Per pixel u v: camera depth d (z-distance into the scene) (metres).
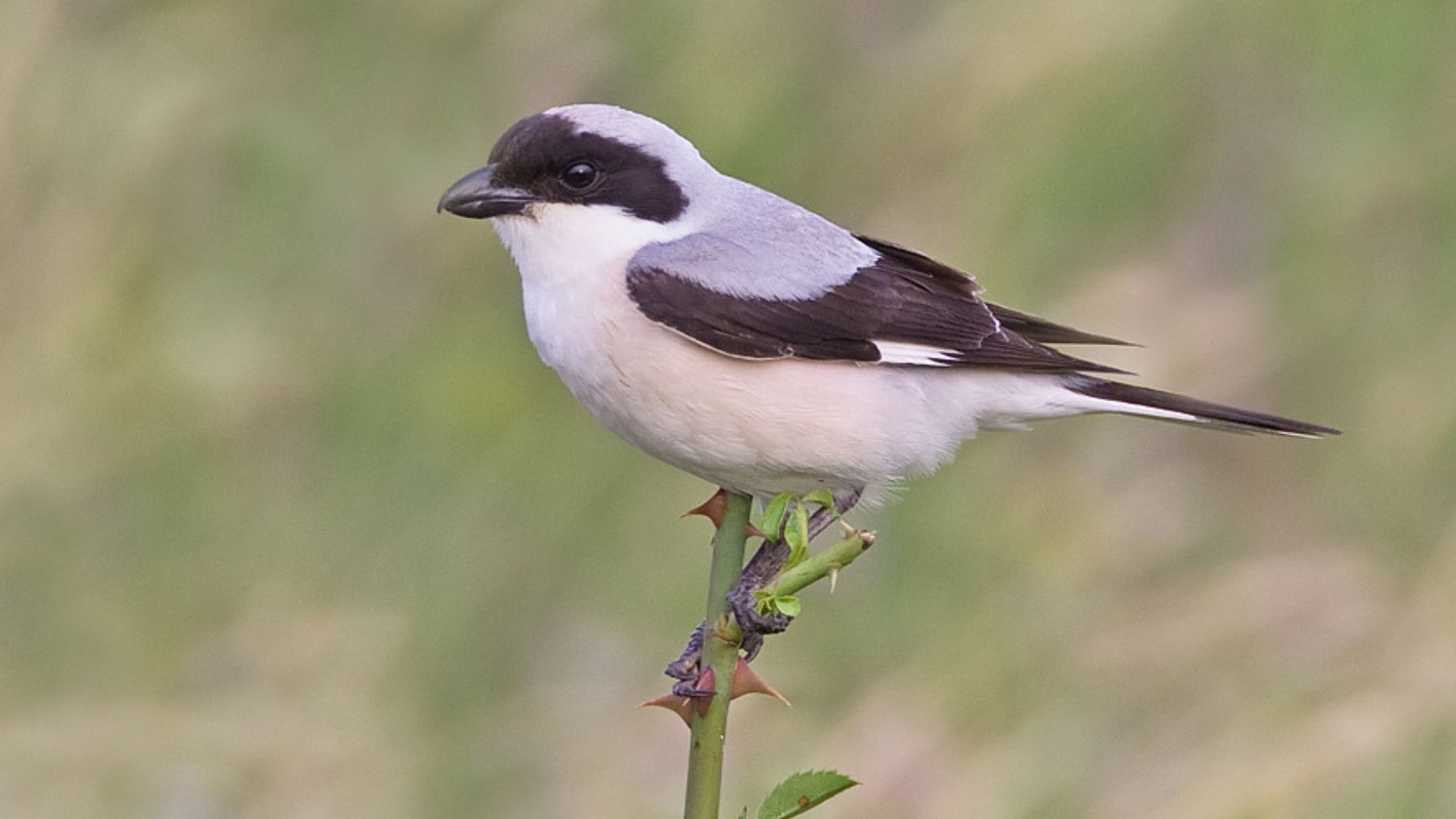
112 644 11.16
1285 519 11.33
